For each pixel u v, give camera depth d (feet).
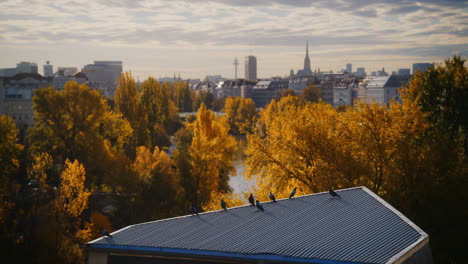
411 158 133.08
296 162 146.20
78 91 270.05
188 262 71.82
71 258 157.69
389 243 68.59
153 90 411.75
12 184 175.63
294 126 147.54
